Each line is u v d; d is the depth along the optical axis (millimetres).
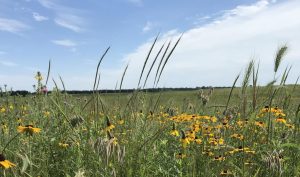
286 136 1305
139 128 941
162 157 1305
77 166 936
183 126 1757
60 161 1062
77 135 983
